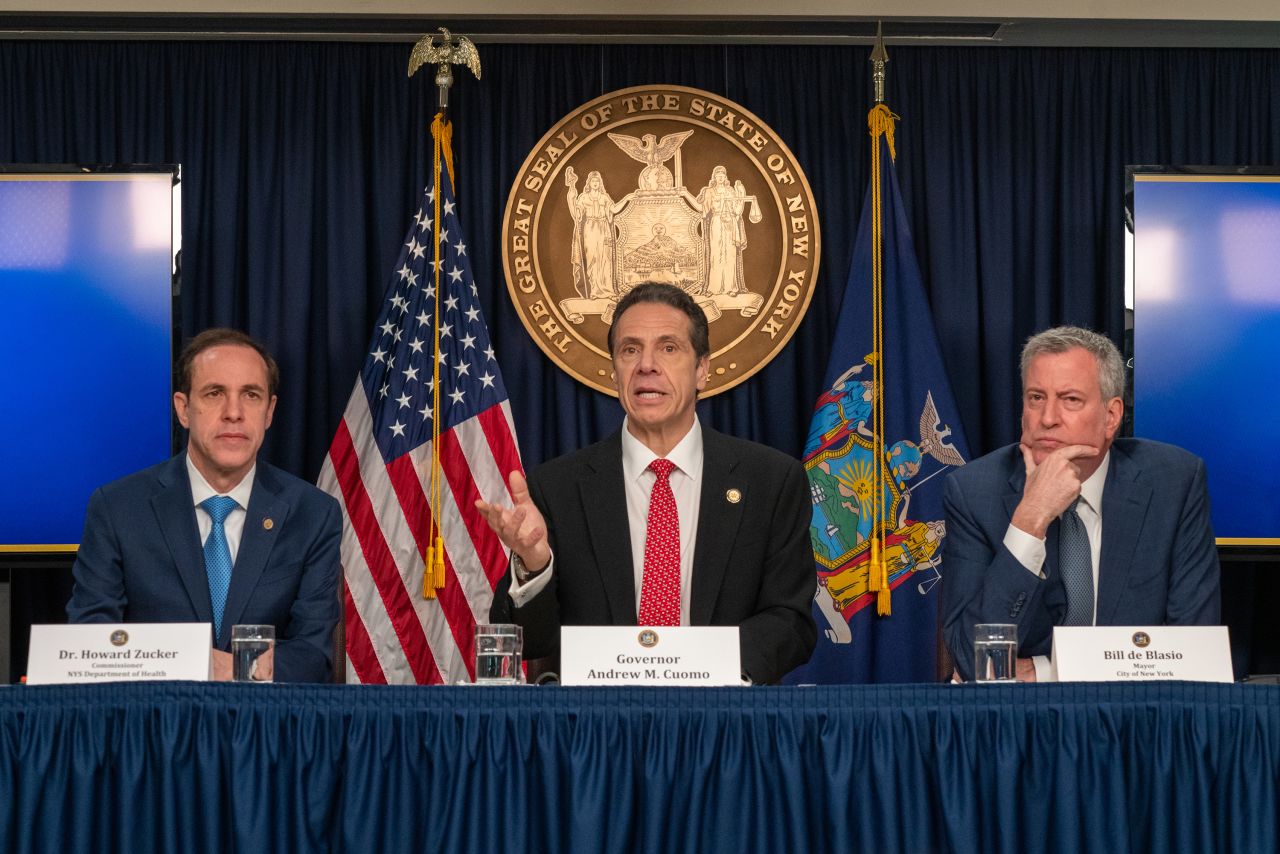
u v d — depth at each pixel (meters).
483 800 2.26
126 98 5.18
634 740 2.28
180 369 3.37
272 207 5.16
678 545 3.12
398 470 4.73
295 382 5.06
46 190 4.83
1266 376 4.86
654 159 5.08
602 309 5.04
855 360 4.82
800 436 5.11
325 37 5.14
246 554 3.26
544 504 3.19
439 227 4.86
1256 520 4.82
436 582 4.59
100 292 4.82
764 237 5.06
